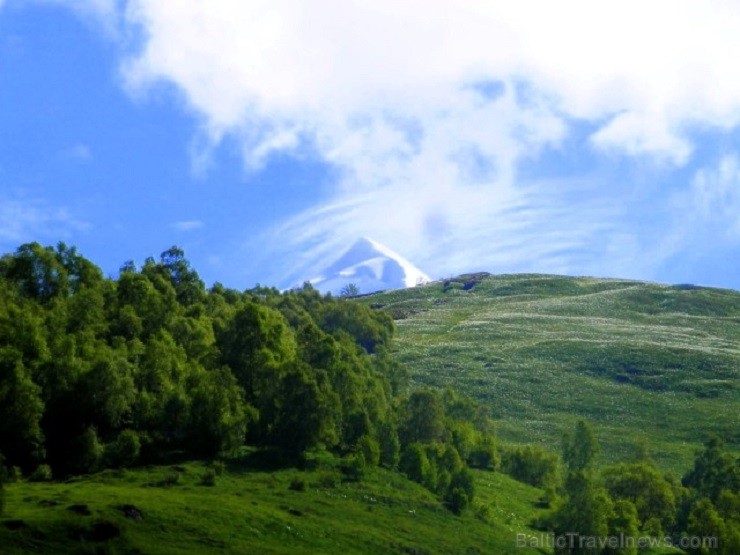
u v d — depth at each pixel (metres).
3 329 72.31
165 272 111.75
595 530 68.88
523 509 82.44
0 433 65.44
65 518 51.34
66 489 59.28
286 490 67.88
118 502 55.28
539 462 95.81
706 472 93.00
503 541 69.50
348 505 67.94
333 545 58.19
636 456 105.88
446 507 74.06
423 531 66.25
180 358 83.44
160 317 90.62
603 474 87.00
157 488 62.66
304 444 77.25
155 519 54.50
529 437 122.25
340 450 82.69
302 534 58.31
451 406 109.31
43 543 49.03
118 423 71.94
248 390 84.56
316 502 66.62
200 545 52.84
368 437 78.75
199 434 73.31
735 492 88.44
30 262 89.00
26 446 65.69
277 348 89.12
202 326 90.94
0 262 90.06
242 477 69.56
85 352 75.56
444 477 77.75
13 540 48.47
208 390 74.50
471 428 99.25
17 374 66.31
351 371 89.12
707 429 127.12
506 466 99.00
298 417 77.44
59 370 71.12
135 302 90.75
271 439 77.88
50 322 79.19
